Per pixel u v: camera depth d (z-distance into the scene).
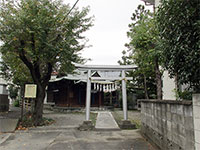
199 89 3.65
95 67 8.54
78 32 9.33
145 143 5.59
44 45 7.77
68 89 17.27
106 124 9.09
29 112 12.60
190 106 3.07
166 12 3.65
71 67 9.41
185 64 3.44
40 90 9.13
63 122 9.88
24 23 7.32
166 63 4.10
